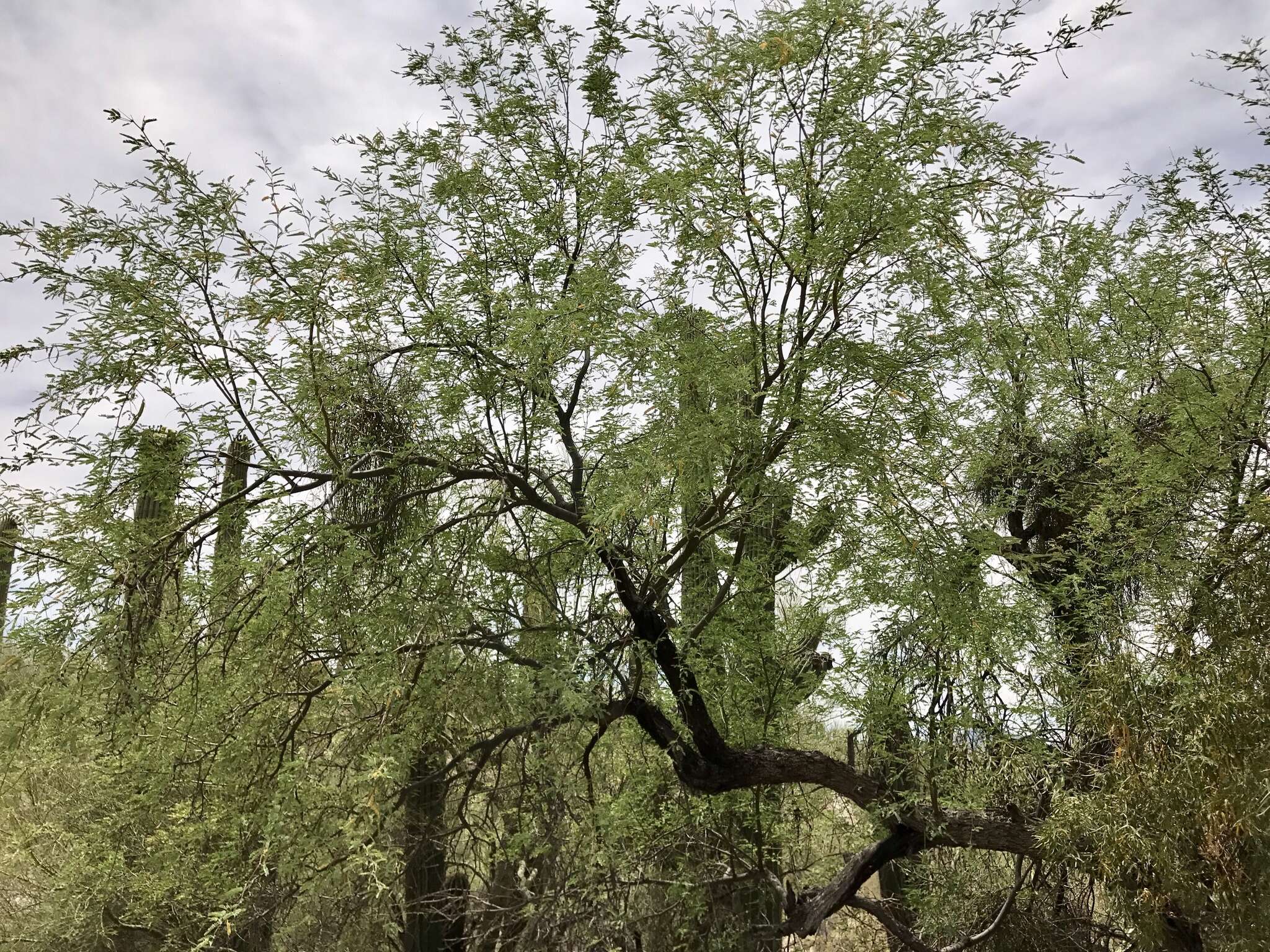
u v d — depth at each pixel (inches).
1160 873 174.9
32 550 167.5
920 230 185.9
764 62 184.7
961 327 197.0
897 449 193.9
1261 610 176.9
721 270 202.4
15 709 175.8
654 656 209.3
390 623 183.0
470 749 210.7
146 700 179.3
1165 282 247.6
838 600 234.1
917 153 182.1
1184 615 194.9
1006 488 267.9
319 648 187.8
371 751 173.2
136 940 265.4
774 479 195.6
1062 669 213.3
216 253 178.4
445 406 200.7
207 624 187.9
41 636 167.6
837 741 294.4
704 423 174.9
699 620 245.8
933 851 262.8
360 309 191.2
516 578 215.8
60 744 183.2
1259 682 171.5
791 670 258.7
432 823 232.4
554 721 200.8
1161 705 187.3
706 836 251.8
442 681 186.1
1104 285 265.4
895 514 189.9
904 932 237.1
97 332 170.2
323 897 203.3
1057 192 178.2
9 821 270.8
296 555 185.5
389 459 195.6
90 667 174.7
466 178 210.2
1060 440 265.4
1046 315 259.1
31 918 279.6
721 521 208.4
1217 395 212.5
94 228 173.3
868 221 180.2
